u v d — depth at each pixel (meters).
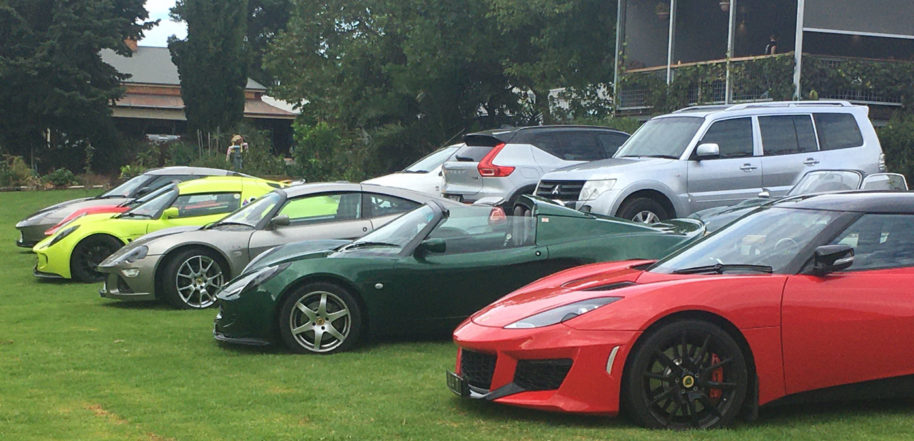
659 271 5.74
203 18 39.00
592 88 27.73
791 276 5.23
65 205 16.47
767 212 5.94
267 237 10.36
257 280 7.75
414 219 8.23
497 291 7.86
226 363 7.39
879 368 5.18
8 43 38.44
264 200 10.80
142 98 47.91
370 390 6.38
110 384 6.65
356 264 7.77
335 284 7.75
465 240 7.95
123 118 47.47
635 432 5.07
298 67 37.53
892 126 18.95
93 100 37.88
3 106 38.34
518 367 5.30
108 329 9.05
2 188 30.64
